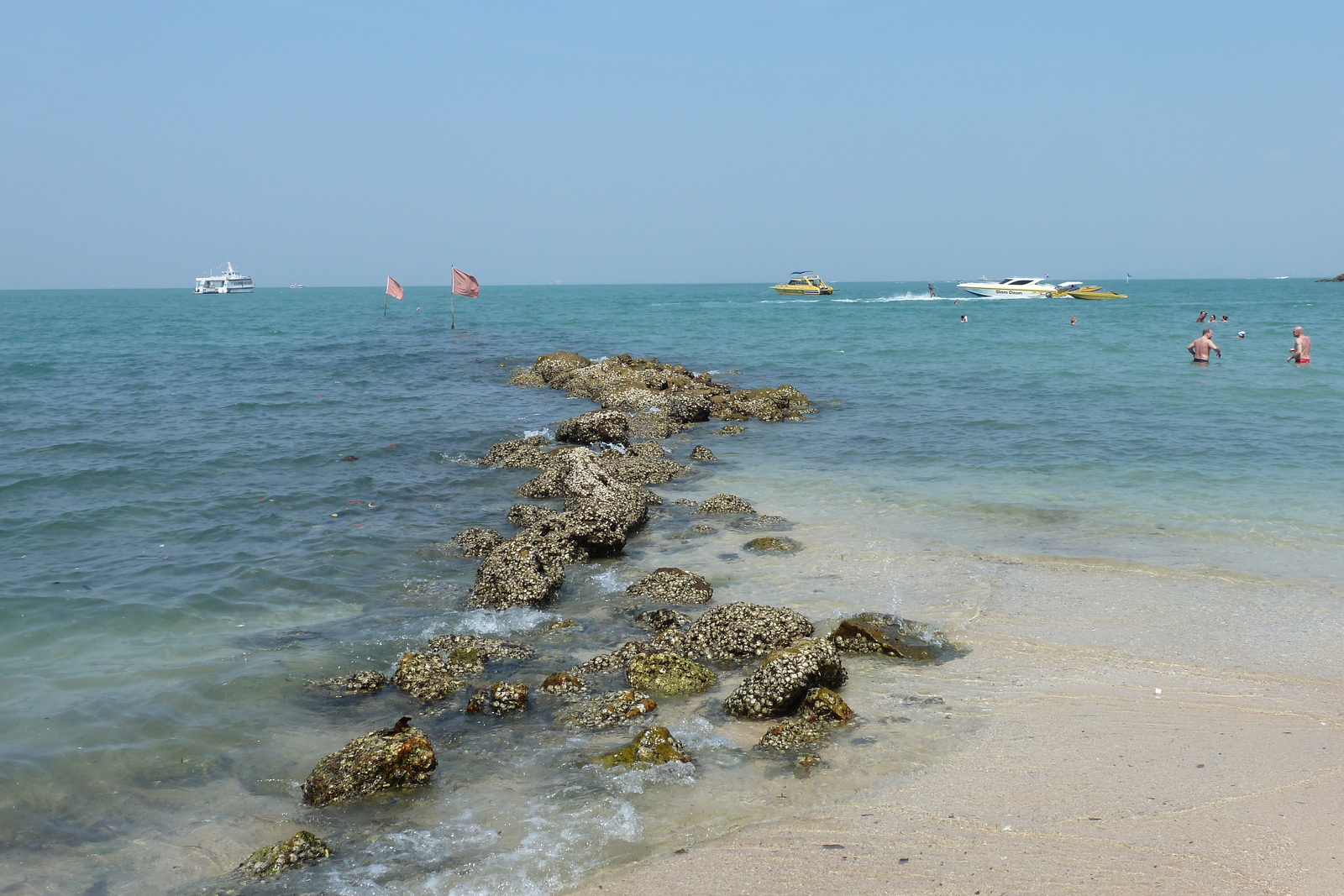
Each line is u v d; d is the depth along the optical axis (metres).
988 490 16.89
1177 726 7.98
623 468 18.66
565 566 13.03
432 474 19.16
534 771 7.52
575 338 57.81
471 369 39.56
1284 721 8.01
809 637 10.16
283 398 30.02
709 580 12.40
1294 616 10.52
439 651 9.95
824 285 131.62
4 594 11.61
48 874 6.20
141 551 13.60
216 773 7.55
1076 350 43.78
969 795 6.93
